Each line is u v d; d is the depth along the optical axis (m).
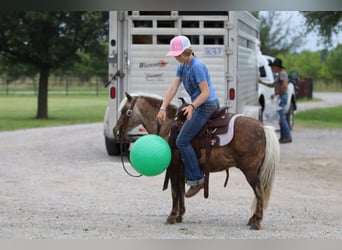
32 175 12.64
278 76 17.91
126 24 14.25
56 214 9.12
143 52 14.30
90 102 43.59
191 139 8.16
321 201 10.33
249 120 8.20
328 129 22.81
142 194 10.81
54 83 67.88
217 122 8.16
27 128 23.75
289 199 10.47
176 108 8.58
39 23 27.47
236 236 7.80
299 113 31.06
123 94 14.41
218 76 14.24
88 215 9.07
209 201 10.25
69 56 29.05
